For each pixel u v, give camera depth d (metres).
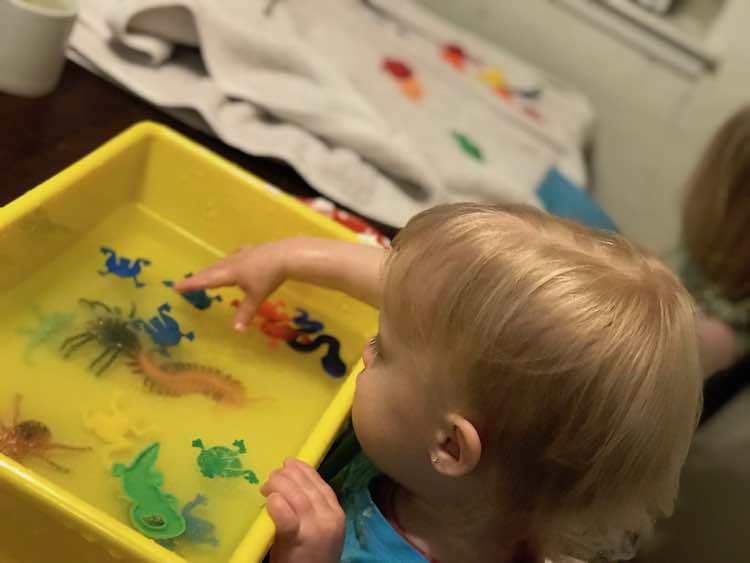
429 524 0.56
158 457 0.55
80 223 0.66
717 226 0.97
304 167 0.83
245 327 0.66
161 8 0.85
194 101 0.83
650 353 0.45
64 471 0.52
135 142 0.68
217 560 0.50
